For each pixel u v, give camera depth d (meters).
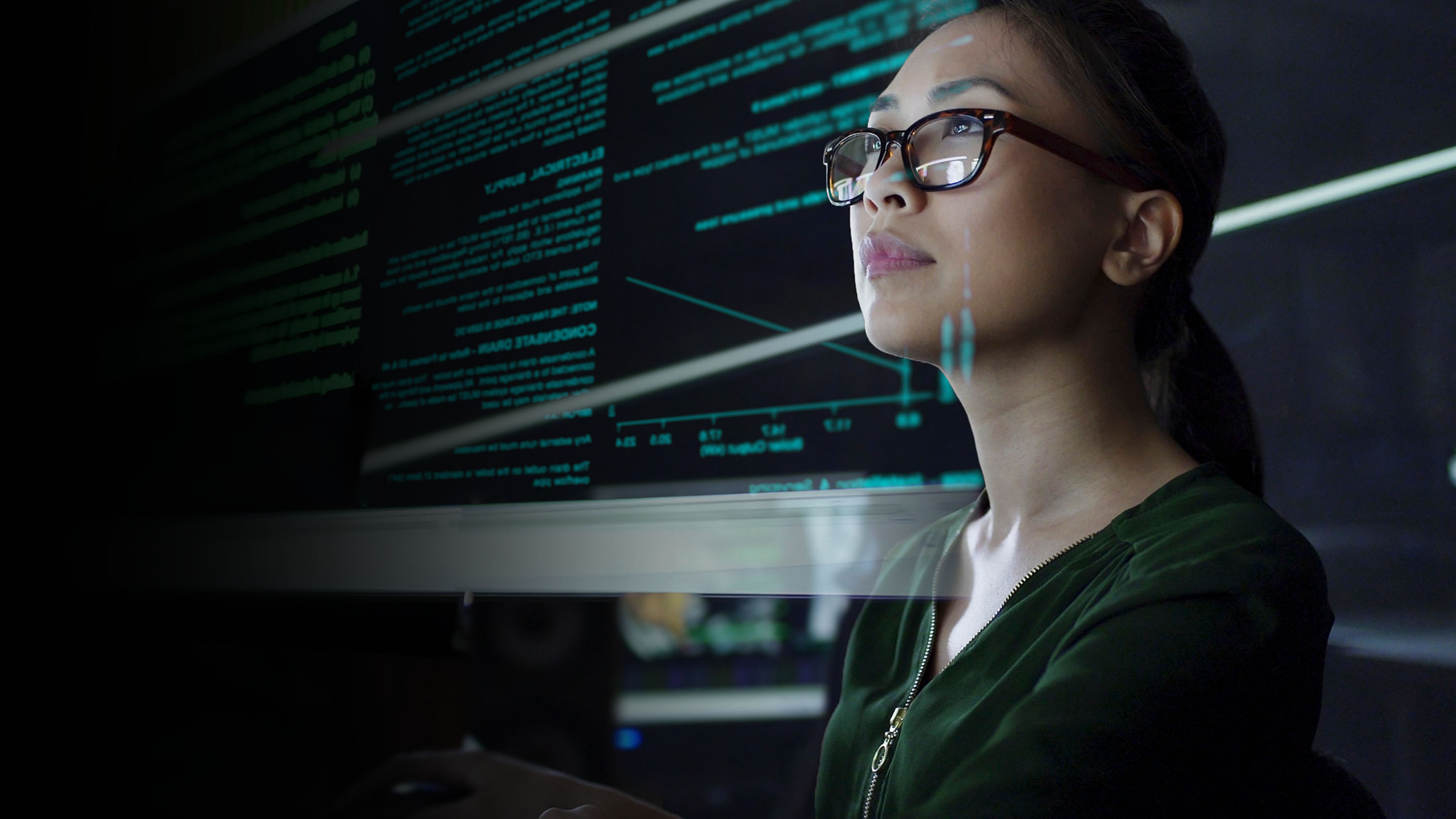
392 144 0.79
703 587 0.55
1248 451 0.44
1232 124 0.72
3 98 1.12
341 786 0.77
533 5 0.71
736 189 0.59
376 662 0.78
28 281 1.09
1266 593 0.30
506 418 0.67
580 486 0.62
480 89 0.74
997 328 0.37
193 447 0.90
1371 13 0.67
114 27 1.11
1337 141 0.68
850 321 0.54
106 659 0.90
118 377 1.00
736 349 0.58
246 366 0.87
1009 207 0.37
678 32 0.63
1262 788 0.31
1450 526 0.63
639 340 0.62
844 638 0.67
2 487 1.00
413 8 0.79
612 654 0.77
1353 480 0.66
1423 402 0.64
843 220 0.54
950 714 0.36
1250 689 0.29
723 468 0.57
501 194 0.71
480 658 0.76
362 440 0.75
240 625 0.83
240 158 0.93
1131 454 0.39
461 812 0.49
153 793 0.82
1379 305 0.66
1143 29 0.41
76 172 1.13
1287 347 0.70
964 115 0.38
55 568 0.98
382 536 0.72
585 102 0.67
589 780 0.74
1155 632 0.29
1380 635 0.65
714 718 0.77
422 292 0.74
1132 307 0.40
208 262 0.94
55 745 0.87
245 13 0.95
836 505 0.52
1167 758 0.28
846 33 0.55
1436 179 0.64
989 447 0.41
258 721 0.81
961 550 0.44
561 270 0.66
